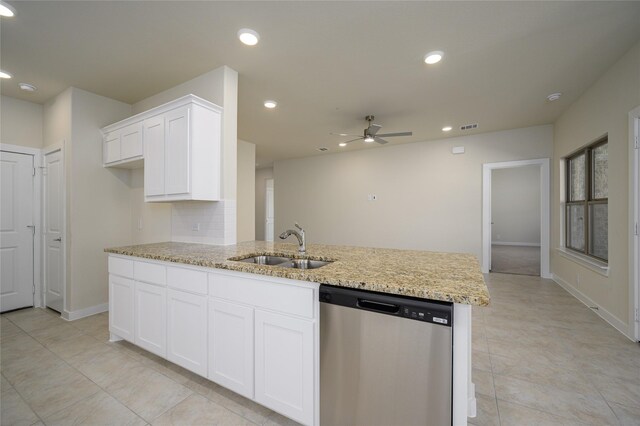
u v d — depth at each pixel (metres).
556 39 2.27
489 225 5.02
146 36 2.20
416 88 3.16
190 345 1.87
